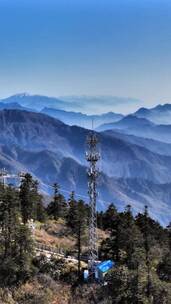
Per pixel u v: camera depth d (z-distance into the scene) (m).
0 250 99.44
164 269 106.00
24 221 130.75
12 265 95.56
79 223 107.12
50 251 114.56
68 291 96.69
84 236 113.50
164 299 89.00
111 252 112.50
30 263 98.94
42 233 130.75
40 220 148.12
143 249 104.75
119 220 119.31
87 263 110.00
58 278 100.62
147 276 91.31
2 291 91.56
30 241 100.62
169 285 91.88
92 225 107.81
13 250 98.94
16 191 133.75
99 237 143.88
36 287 95.38
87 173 109.12
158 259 114.94
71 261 109.31
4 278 94.44
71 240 131.12
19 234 99.75
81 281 100.44
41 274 99.56
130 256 106.12
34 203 140.62
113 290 92.69
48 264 103.81
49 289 95.56
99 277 100.50
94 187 109.00
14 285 94.44
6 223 101.31
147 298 88.94
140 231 117.31
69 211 146.38
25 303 90.06
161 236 143.25
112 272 95.50
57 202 164.62
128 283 91.06
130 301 89.62
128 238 109.00
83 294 95.44
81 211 110.19
